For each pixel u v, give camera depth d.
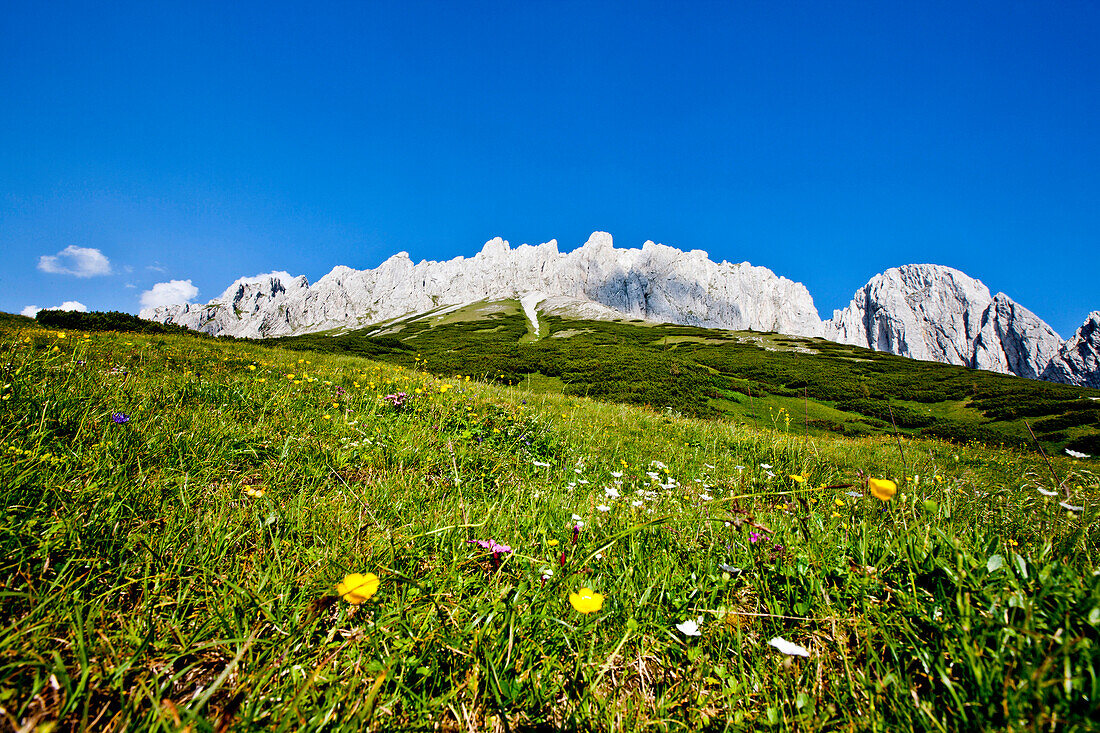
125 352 9.18
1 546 1.73
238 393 5.06
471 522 2.37
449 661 1.51
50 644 1.40
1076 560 1.90
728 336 82.50
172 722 1.20
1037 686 1.16
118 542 1.95
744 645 1.67
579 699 1.46
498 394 10.17
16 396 3.46
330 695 1.34
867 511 2.97
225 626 1.57
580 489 3.48
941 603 1.63
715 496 3.67
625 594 1.86
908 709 1.32
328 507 2.58
